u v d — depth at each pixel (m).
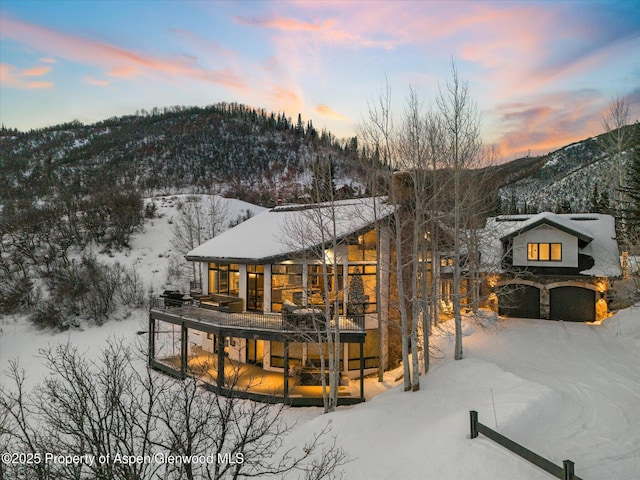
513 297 28.00
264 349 21.91
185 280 40.91
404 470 10.64
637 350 20.05
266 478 11.45
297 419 16.58
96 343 31.41
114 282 37.59
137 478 6.08
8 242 45.44
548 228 27.08
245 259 21.08
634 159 27.34
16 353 30.75
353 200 24.61
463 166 20.81
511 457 9.82
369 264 22.19
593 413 12.91
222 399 17.39
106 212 52.31
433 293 21.62
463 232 24.28
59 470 6.56
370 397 18.58
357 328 19.16
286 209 27.44
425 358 19.73
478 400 14.11
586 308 26.53
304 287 20.84
